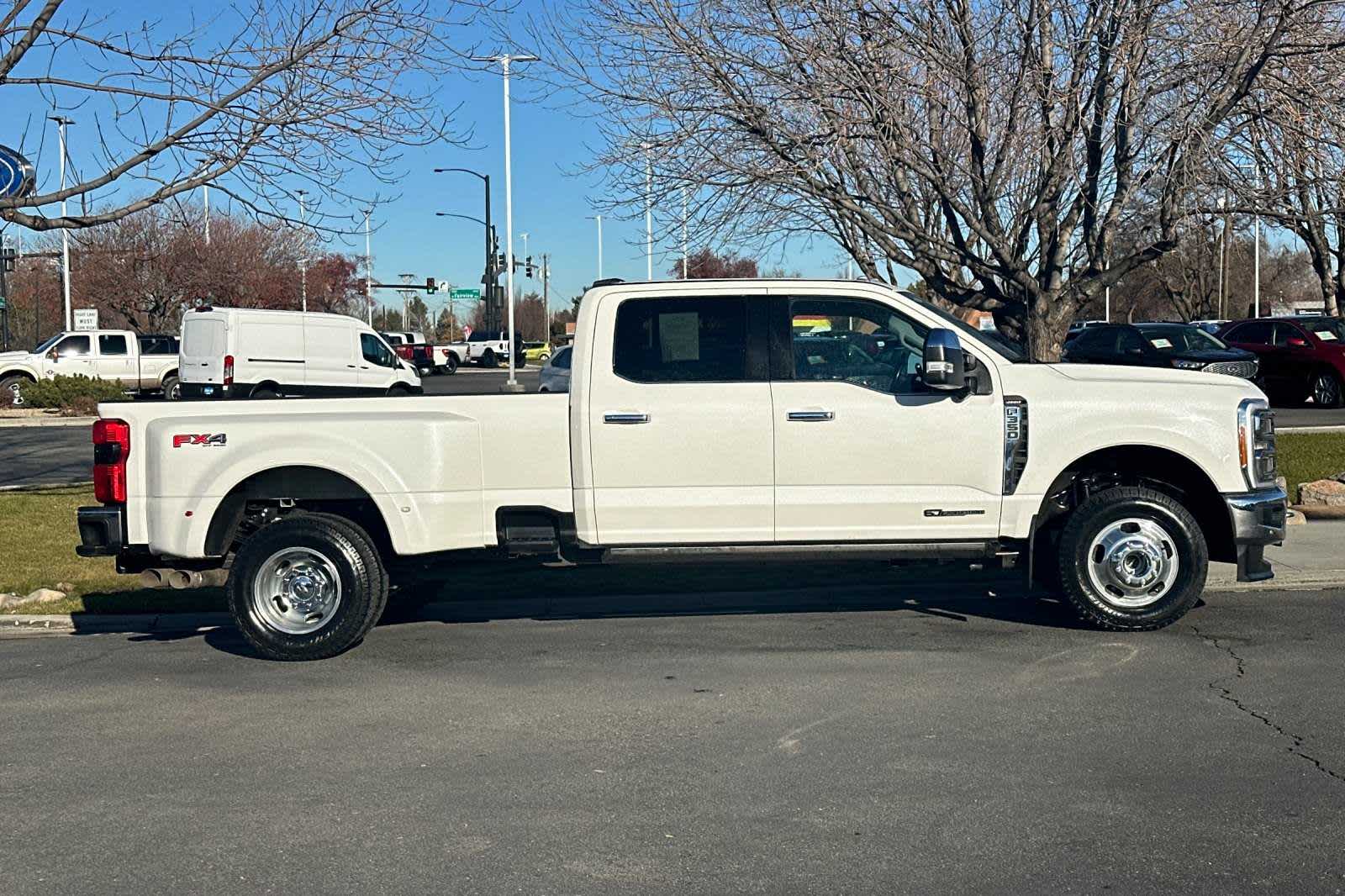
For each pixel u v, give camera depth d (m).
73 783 5.66
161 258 36.53
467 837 4.95
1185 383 7.99
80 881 4.58
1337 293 26.00
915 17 11.52
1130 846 4.74
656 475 7.85
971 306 12.79
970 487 7.89
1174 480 8.40
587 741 6.16
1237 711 6.44
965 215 11.66
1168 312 65.19
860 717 6.45
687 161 12.11
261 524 8.30
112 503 7.89
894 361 7.96
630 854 4.75
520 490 7.90
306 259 42.38
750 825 5.01
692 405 7.83
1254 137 11.30
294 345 26.25
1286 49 10.72
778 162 11.82
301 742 6.23
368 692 7.15
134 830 5.07
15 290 54.03
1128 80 10.98
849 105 11.59
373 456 7.82
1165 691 6.83
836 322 7.96
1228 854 4.66
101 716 6.75
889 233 11.84
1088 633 8.20
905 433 7.82
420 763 5.87
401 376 27.91
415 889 4.47
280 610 7.92
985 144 11.81
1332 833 4.84
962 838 4.84
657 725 6.38
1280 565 10.08
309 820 5.15
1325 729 6.14
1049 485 7.91
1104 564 8.05
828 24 11.38
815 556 7.98
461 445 7.85
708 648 8.04
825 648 7.96
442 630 8.78
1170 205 11.20
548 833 4.97
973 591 9.62
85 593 9.94
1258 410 8.00
